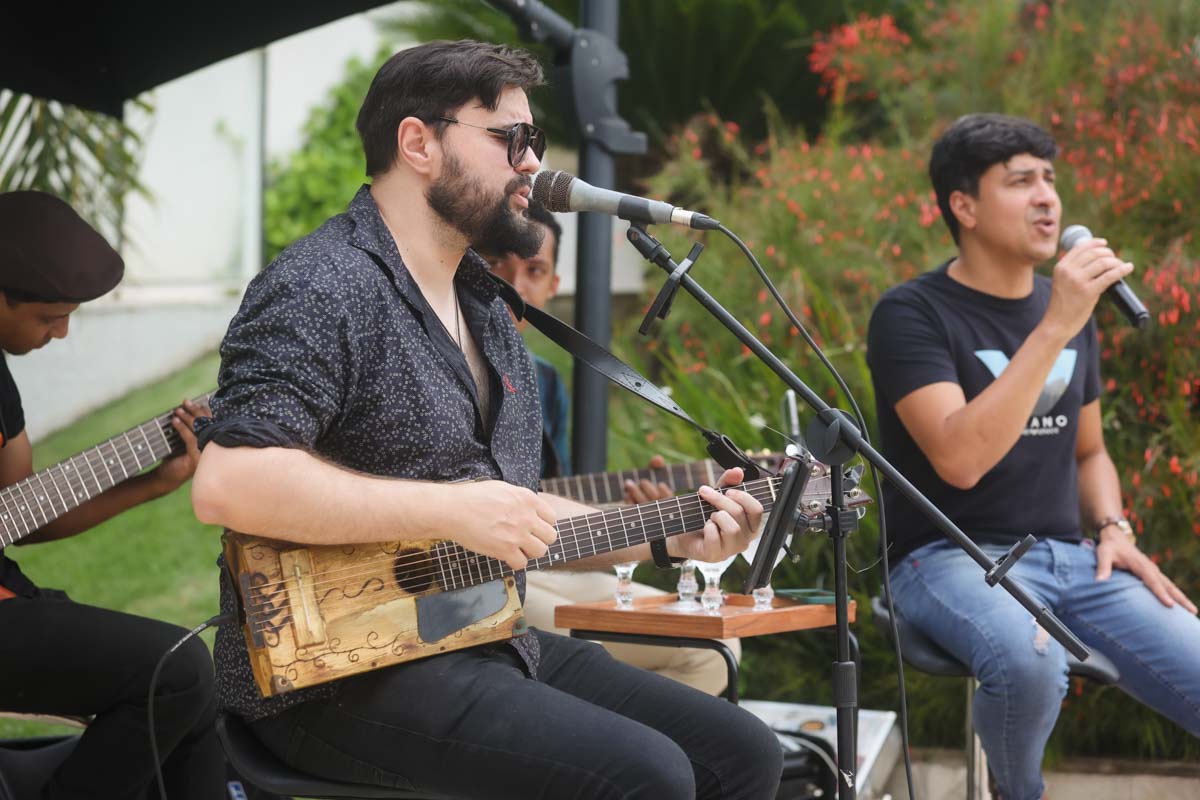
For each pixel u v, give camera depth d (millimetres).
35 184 5078
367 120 2320
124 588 5832
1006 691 2902
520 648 2320
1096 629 3125
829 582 4289
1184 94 5164
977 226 3283
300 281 2107
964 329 3277
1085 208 4719
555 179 2393
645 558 2564
